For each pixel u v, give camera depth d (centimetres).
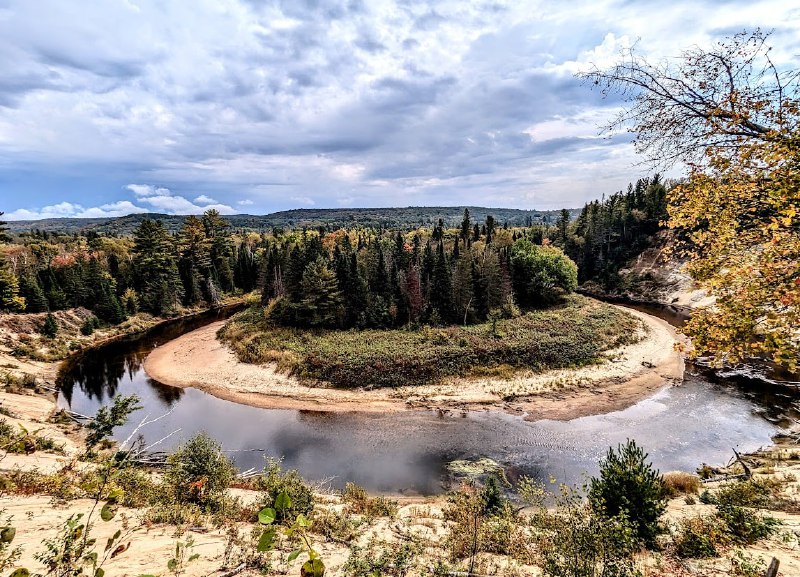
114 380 3853
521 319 4934
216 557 757
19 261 7669
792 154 548
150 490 1143
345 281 5081
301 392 3384
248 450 2480
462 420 2842
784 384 3319
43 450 1667
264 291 6297
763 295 604
